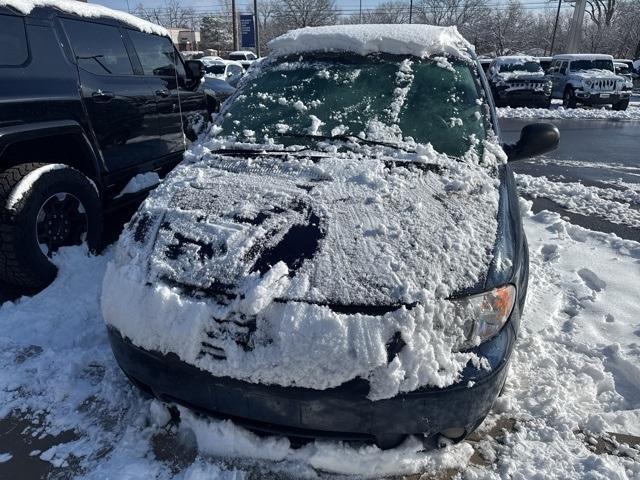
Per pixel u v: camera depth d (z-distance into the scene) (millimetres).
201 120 6098
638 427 2268
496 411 2314
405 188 2279
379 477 1919
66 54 3783
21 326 2951
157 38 5207
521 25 54844
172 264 1988
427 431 1783
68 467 2037
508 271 1969
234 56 30141
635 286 3555
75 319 3021
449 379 1734
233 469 1964
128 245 2180
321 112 2869
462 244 1974
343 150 2625
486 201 2254
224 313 1802
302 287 1810
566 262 3965
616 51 46719
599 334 2992
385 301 1765
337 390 1705
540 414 2301
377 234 1991
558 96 18531
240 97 3152
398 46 3086
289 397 1735
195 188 2408
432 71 2996
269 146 2709
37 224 3256
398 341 1727
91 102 3936
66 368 2564
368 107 2848
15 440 2176
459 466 2004
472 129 2740
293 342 1720
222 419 1916
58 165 3422
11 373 2564
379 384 1695
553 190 6184
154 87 4879
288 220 2088
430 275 1839
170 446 2105
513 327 1962
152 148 4844
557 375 2586
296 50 3299
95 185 3830
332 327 1718
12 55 3359
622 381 2607
